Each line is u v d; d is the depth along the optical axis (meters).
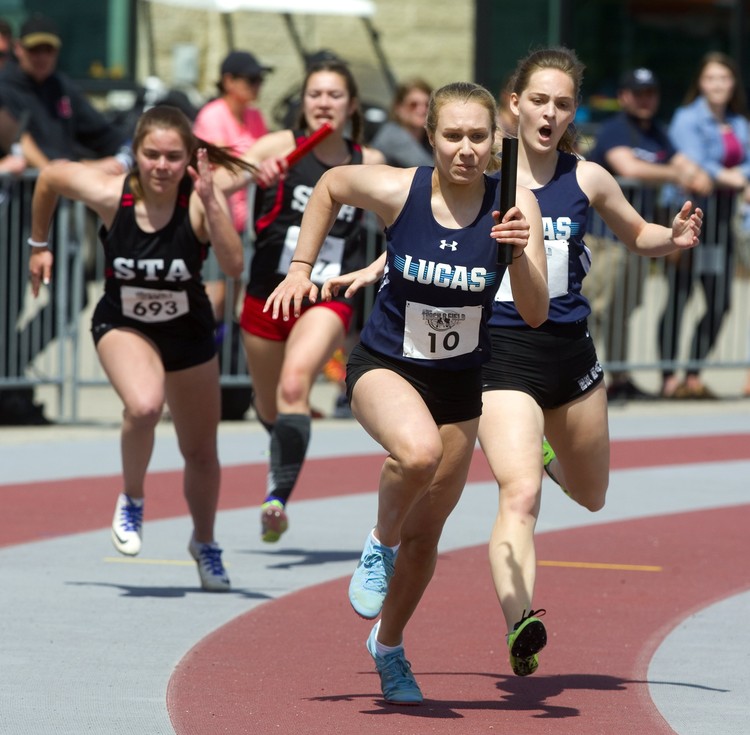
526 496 16.92
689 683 18.14
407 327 16.16
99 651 19.00
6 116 36.53
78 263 37.53
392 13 68.06
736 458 36.00
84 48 64.50
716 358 44.25
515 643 15.66
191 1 61.59
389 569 16.06
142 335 21.97
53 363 40.53
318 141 23.50
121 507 22.17
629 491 31.73
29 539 25.73
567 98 17.94
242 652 19.17
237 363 39.12
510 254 15.37
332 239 25.08
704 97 42.59
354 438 37.88
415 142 40.06
